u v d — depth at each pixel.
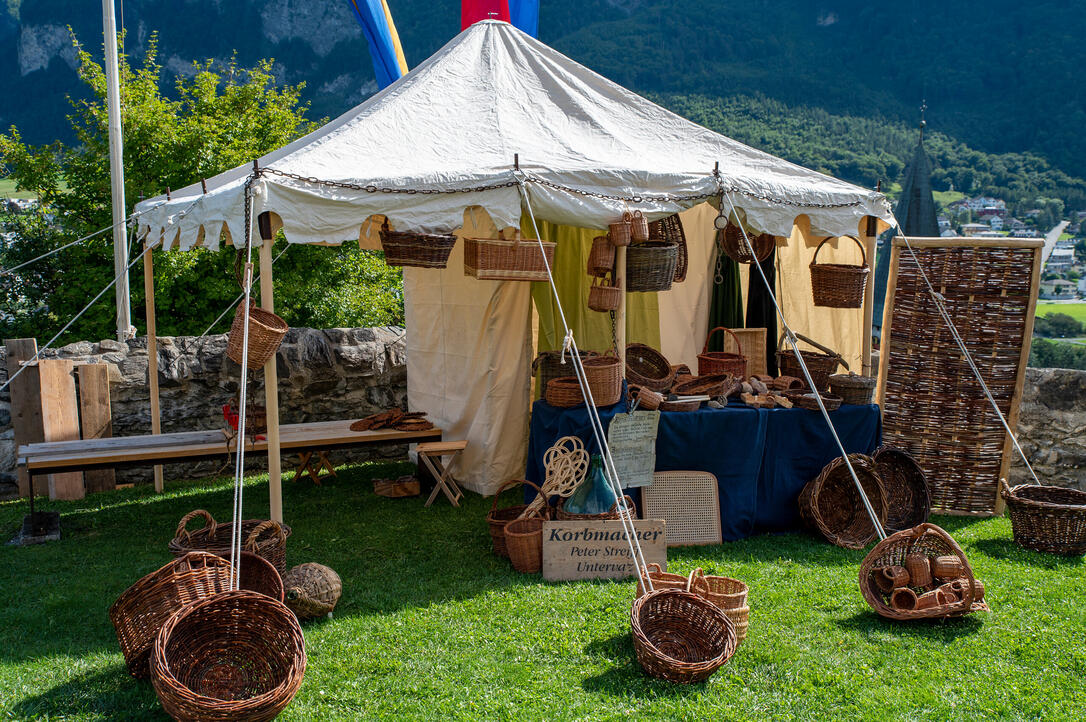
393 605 4.26
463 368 6.64
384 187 4.51
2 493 6.58
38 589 4.52
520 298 6.39
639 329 7.07
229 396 7.27
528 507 5.00
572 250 6.60
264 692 3.18
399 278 14.27
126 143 11.48
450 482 6.35
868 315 6.09
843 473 5.58
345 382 7.64
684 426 5.24
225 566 3.59
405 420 6.55
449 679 3.46
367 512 6.05
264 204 4.27
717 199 5.33
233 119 12.72
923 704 3.30
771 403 5.49
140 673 3.42
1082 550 5.05
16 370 6.54
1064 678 3.53
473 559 4.98
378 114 5.28
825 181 6.07
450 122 5.43
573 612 4.13
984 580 4.63
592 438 5.00
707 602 3.63
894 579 4.09
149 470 7.09
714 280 7.19
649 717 3.18
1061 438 6.34
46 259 12.27
